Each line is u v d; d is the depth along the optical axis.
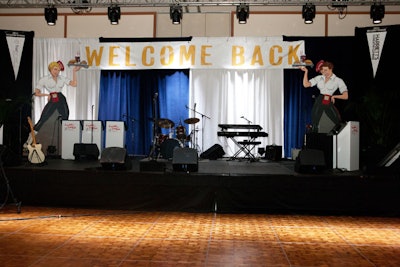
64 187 6.15
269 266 3.61
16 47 9.53
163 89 9.91
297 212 5.94
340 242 4.43
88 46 9.77
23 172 6.18
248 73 9.71
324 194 5.89
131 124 9.96
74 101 9.94
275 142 9.66
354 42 9.04
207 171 6.32
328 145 7.08
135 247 4.11
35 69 9.95
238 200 5.97
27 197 6.21
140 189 6.04
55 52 9.88
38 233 4.63
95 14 10.31
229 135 8.20
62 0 9.91
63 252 3.91
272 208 5.95
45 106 9.66
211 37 9.50
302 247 4.21
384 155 6.71
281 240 4.48
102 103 9.96
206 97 9.76
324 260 3.79
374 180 5.83
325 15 9.91
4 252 3.89
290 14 9.97
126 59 9.64
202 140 9.73
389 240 4.54
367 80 8.89
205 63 9.48
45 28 10.36
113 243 4.24
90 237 4.47
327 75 9.34
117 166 6.27
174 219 5.53
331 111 9.32
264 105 9.68
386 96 8.14
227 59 9.46
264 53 9.41
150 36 10.21
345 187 5.86
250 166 7.23
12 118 9.11
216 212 5.99
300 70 9.59
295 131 9.62
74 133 8.45
